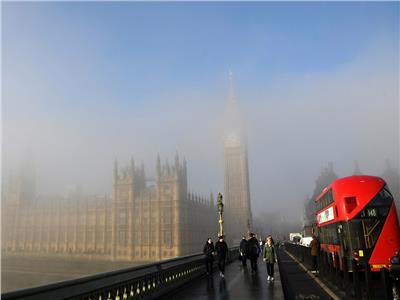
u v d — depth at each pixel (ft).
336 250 66.23
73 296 24.64
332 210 69.31
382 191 63.00
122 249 467.93
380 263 59.21
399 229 61.21
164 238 454.81
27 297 20.11
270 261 60.29
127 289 34.88
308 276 77.10
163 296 44.60
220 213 96.07
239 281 60.70
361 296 44.11
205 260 70.13
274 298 42.83
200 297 44.24
